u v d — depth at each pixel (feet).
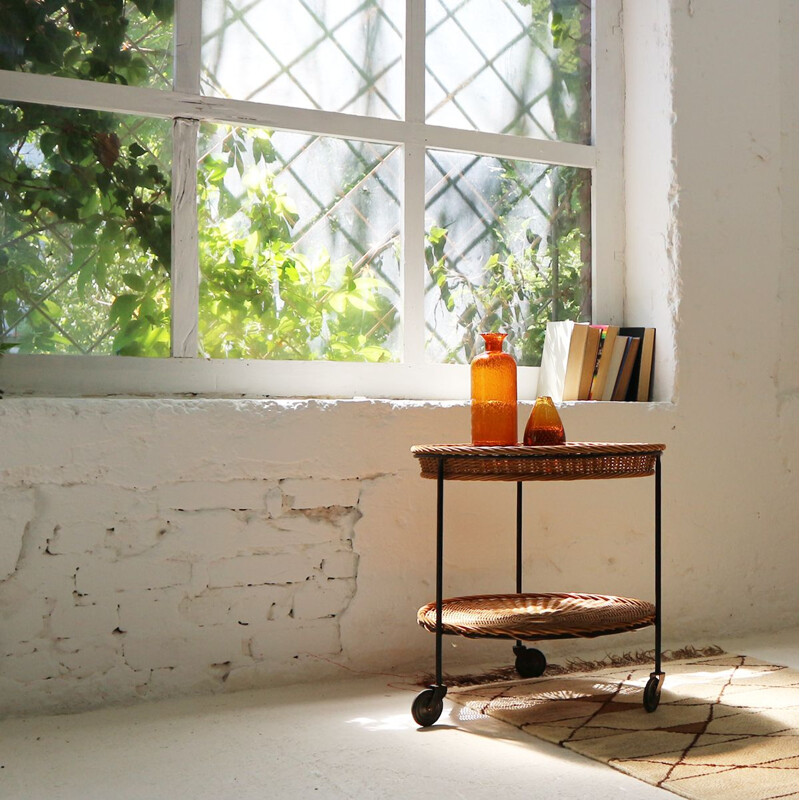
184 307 8.27
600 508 9.33
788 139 10.36
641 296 10.11
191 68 8.41
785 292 10.41
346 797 5.36
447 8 9.62
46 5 7.95
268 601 7.92
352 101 9.14
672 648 9.30
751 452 10.12
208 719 6.96
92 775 5.74
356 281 9.07
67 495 7.25
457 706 7.23
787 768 5.68
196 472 7.66
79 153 8.04
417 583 8.50
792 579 10.34
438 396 9.27
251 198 8.67
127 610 7.43
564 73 10.19
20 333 7.78
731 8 10.15
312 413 8.10
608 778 5.61
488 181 9.78
